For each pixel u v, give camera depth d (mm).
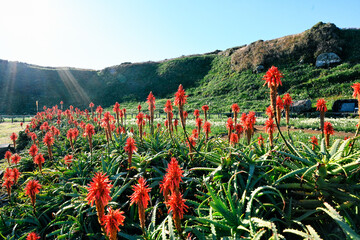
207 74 58812
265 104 31609
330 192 2967
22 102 53500
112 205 3967
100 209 2168
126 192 4457
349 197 2791
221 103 37469
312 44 43312
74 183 5023
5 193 6133
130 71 70750
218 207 2863
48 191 5105
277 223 2969
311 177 3123
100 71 74250
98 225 3959
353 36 42750
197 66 64625
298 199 3244
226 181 3906
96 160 6305
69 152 8656
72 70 73438
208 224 2959
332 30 43406
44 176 6043
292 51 44688
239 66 51281
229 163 3869
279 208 2967
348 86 30719
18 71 66250
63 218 4277
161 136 6820
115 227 2133
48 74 68625
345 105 23203
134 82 65062
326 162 2975
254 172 3682
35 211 4301
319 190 3016
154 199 4176
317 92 32219
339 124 16391
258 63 46625
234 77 48438
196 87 53969
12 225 4430
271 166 3527
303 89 34188
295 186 3117
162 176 4379
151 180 4488
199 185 3951
